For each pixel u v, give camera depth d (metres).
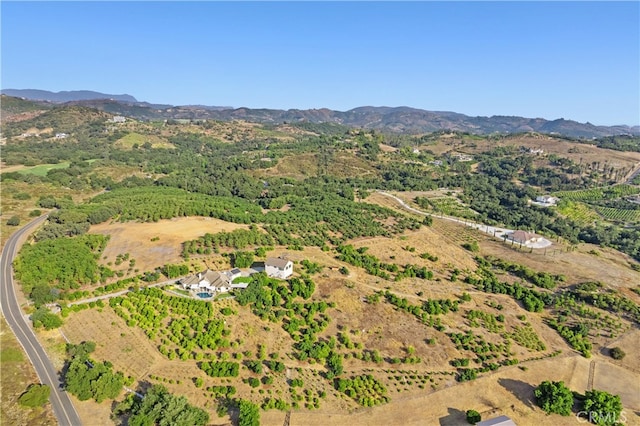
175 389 73.88
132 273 114.00
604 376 85.25
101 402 70.00
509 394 77.50
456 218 198.25
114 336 87.56
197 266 116.94
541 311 109.62
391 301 103.62
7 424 64.56
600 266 140.75
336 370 79.62
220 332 87.88
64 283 105.81
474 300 111.06
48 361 80.12
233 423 67.06
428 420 70.50
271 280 106.31
